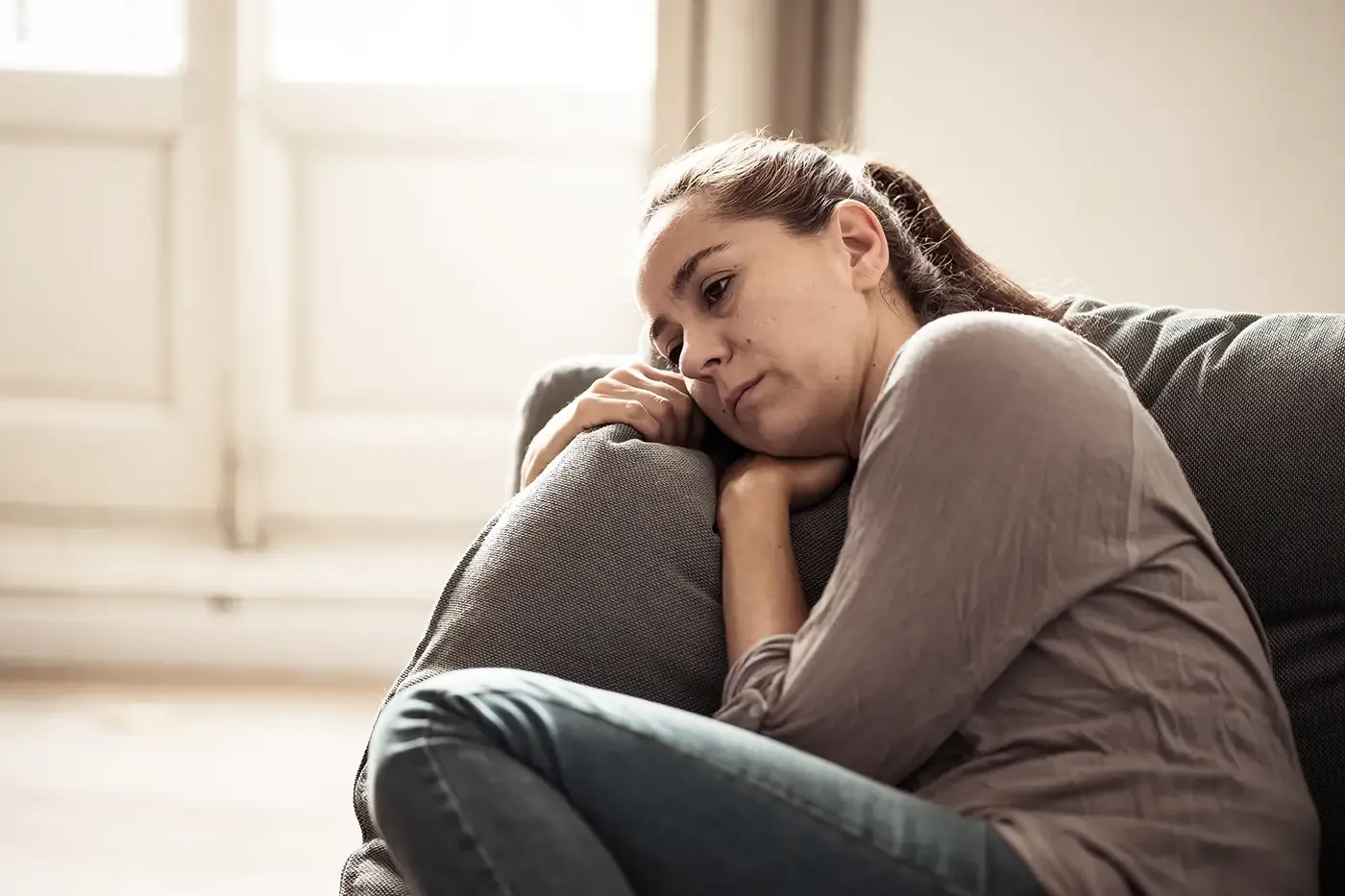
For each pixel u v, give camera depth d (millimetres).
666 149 3111
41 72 3209
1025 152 2920
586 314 3359
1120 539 1003
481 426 3365
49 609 3178
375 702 3031
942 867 897
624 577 1178
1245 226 2910
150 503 3340
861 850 902
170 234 3279
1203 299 2934
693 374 1232
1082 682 987
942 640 981
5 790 2447
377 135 3283
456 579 1224
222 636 3201
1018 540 983
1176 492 1053
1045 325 1062
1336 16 2846
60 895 2045
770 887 906
